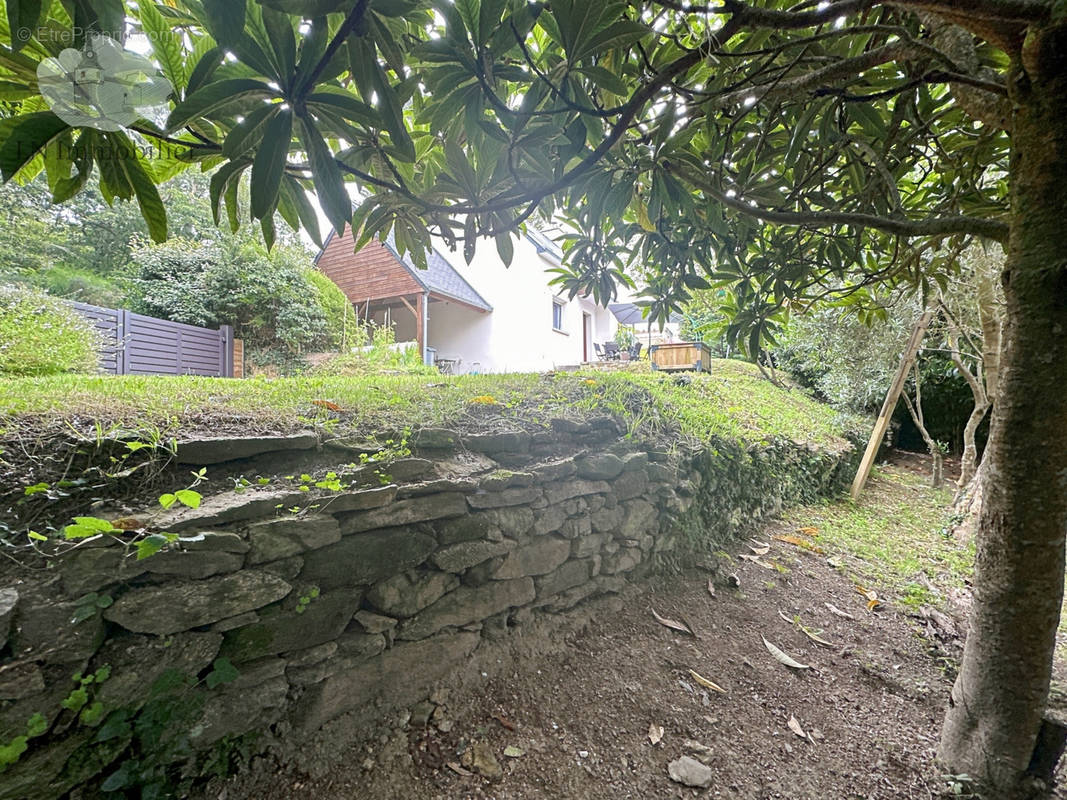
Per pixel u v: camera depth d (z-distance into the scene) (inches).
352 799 45.0
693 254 73.7
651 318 86.7
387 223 49.2
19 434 42.2
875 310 97.0
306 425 58.9
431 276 331.6
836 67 41.3
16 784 31.5
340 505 50.3
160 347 198.4
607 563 84.7
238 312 285.0
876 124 55.1
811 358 267.4
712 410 146.9
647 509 93.4
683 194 50.9
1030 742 48.7
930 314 189.3
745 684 72.0
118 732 35.8
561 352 425.7
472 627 62.9
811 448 173.9
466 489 62.4
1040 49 35.5
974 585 53.8
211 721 40.5
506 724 57.2
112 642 36.4
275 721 44.6
